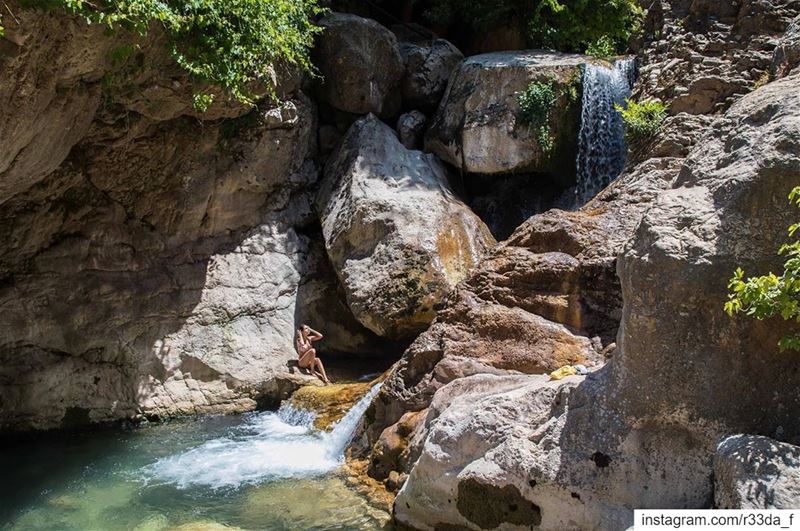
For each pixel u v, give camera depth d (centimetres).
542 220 902
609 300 825
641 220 577
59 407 1103
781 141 522
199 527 714
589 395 599
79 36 797
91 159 1098
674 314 543
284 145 1309
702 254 533
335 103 1439
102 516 775
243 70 1069
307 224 1405
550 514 585
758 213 523
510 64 1401
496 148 1379
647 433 568
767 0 1108
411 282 1177
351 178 1323
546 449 598
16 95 755
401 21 1730
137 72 945
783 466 460
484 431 639
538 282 858
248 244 1312
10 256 1077
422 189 1306
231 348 1238
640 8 1594
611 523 555
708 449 542
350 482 825
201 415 1182
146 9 828
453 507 647
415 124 1497
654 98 1126
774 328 516
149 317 1185
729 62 1077
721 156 583
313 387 1151
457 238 1243
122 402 1138
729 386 533
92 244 1148
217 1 965
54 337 1111
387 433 820
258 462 929
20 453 1009
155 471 912
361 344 1364
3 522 769
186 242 1257
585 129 1346
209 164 1239
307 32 1259
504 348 828
